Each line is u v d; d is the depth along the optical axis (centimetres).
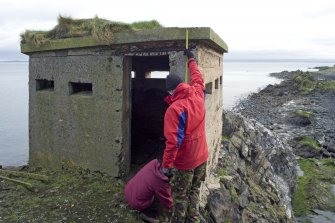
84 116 738
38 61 823
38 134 840
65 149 782
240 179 887
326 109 4022
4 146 2428
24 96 5653
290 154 1602
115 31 664
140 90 1131
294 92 5325
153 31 618
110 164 707
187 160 468
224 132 1146
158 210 578
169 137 438
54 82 787
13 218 578
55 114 793
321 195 1520
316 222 1328
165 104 1092
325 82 6075
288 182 1430
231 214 725
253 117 3519
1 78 12088
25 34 838
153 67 1100
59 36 785
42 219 575
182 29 594
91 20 734
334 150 2236
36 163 856
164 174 498
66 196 650
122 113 687
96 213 591
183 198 479
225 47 886
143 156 859
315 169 1856
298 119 3181
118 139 694
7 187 698
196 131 463
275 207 1006
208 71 723
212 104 796
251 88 7381
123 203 619
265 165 1210
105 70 695
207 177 745
